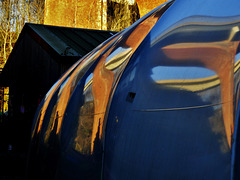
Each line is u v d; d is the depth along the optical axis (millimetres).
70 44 8953
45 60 9094
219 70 1672
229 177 1399
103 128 2426
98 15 18125
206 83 1705
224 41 1760
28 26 9938
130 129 2092
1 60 30781
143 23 2984
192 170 1570
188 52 1950
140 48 2561
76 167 2615
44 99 4309
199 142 1591
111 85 2625
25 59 11125
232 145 1437
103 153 2324
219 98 1596
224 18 1888
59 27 10203
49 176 3096
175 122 1766
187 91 1787
